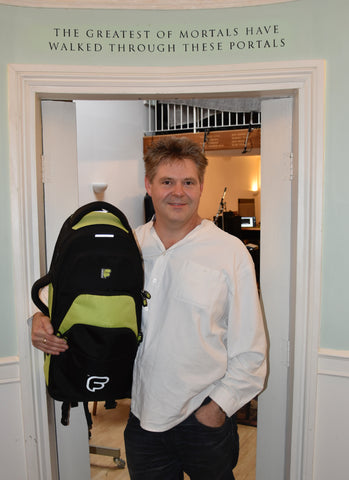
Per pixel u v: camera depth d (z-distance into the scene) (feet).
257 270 11.95
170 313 3.39
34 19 4.21
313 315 4.31
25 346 4.40
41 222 4.60
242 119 12.89
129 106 12.60
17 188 4.25
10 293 4.41
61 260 3.22
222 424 3.53
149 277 3.62
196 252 3.52
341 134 4.15
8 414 4.53
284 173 4.63
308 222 4.28
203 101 8.36
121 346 3.23
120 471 6.24
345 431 4.44
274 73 4.17
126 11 4.24
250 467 6.00
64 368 3.36
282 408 4.82
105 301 3.14
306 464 4.48
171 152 3.45
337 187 4.20
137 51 4.29
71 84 4.27
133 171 13.03
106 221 3.40
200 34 4.25
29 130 4.32
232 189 21.98
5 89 4.22
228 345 3.53
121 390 3.42
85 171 10.61
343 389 4.39
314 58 4.11
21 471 4.63
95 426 7.30
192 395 3.32
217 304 3.39
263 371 3.57
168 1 4.18
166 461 3.69
